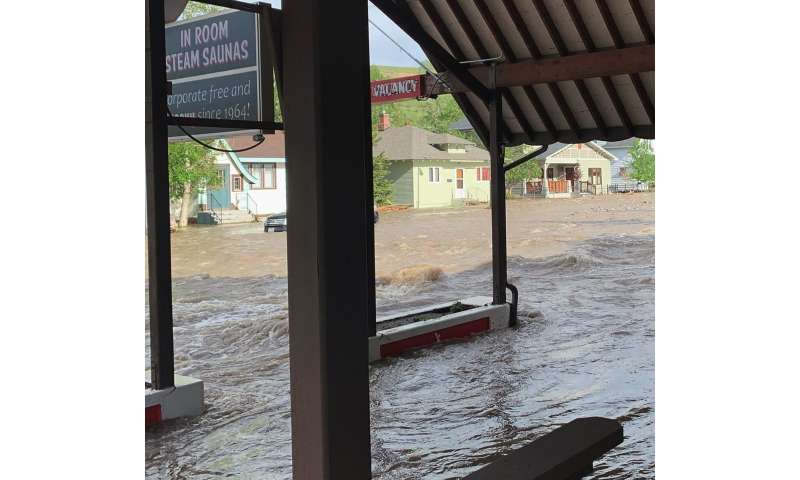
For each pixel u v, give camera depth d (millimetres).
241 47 6703
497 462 3930
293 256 3178
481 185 38000
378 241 26781
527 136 10922
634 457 5367
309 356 3162
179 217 28328
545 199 36938
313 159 3074
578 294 13781
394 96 10297
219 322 12117
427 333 9172
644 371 7883
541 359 8484
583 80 9930
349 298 3199
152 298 6301
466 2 9414
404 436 6016
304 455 3219
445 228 29219
